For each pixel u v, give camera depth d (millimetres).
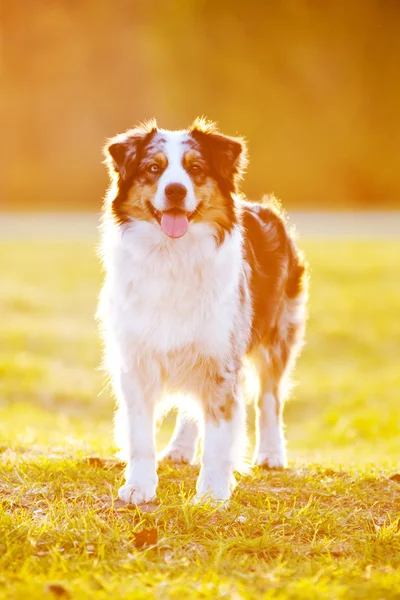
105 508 5105
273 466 6461
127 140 5363
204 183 5227
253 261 6125
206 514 4941
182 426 6430
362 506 5395
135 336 5266
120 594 3850
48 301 20156
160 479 5777
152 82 51156
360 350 16891
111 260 5395
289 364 6891
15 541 4477
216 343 5285
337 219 38250
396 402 12742
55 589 3854
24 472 5773
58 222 36219
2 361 14859
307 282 7234
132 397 5371
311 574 4227
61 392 13602
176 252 5180
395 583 4074
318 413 13195
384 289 21469
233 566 4297
